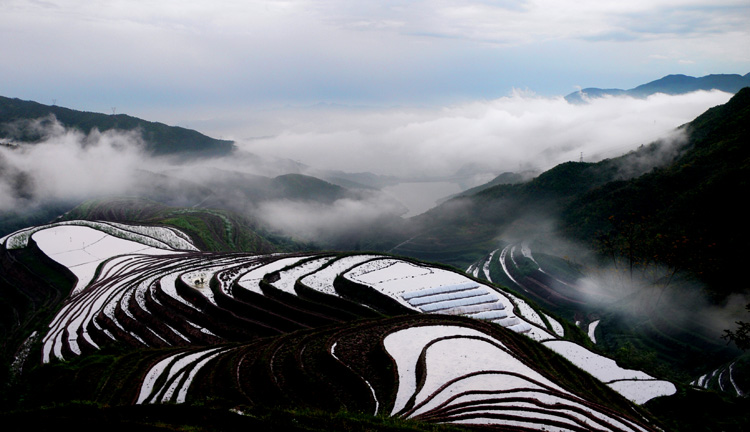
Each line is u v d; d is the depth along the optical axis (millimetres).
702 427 35375
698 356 60125
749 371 51031
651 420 34156
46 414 24344
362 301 61625
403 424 26000
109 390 36812
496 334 45219
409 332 44281
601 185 133250
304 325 53938
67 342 56219
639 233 95438
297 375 37500
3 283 85500
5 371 52250
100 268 84562
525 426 28844
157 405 25094
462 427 28125
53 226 111188
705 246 79188
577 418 30031
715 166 104000
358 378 35719
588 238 109625
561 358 43031
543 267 104375
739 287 68562
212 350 45281
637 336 69125
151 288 68625
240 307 58625
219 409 24719
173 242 110938
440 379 35031
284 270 71375
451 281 66812
